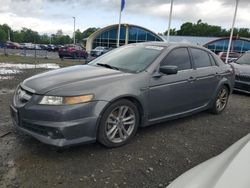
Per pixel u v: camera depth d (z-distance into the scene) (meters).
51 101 3.68
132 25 48.53
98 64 5.12
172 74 4.69
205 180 1.88
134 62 4.85
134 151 4.17
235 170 1.86
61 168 3.55
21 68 14.29
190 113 5.55
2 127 4.78
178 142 4.66
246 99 8.88
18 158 3.74
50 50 56.00
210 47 53.94
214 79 6.01
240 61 10.30
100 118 3.89
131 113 4.34
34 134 3.77
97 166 3.66
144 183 3.37
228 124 5.87
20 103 3.95
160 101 4.72
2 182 3.19
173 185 1.99
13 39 107.44
